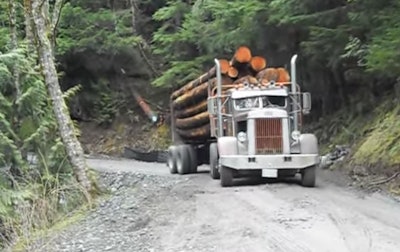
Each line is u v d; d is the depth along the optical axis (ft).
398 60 42.52
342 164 54.70
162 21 107.96
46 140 49.16
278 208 35.55
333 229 29.04
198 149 64.80
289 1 54.54
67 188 46.03
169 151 68.03
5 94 48.29
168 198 43.39
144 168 76.59
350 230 28.68
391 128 50.49
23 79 48.52
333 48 55.67
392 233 27.76
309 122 74.38
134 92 114.01
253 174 47.57
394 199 37.88
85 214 41.34
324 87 69.62
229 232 29.94
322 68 65.77
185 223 33.27
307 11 55.11
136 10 114.62
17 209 39.42
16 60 47.73
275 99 48.85
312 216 32.50
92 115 114.83
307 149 46.55
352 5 50.65
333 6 54.75
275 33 62.49
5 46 59.57
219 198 41.09
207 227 31.63
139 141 108.06
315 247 25.80
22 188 42.55
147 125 111.04
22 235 35.81
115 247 28.94
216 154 52.47
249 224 31.42
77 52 109.29
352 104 64.59
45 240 33.14
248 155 45.88
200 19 82.69
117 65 113.91
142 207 40.47
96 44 109.09
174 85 96.94
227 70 53.42
